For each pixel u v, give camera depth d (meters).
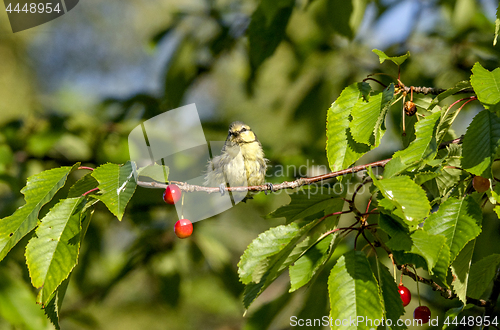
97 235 5.23
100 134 5.36
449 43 4.90
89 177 2.35
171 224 5.53
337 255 3.44
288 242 2.27
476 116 2.20
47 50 8.79
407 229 1.98
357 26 4.06
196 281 6.70
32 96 8.41
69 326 6.39
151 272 5.49
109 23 9.52
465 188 2.40
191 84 4.95
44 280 2.03
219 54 4.97
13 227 2.12
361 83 2.60
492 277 2.65
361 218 2.32
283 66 6.36
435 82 4.84
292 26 5.08
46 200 2.20
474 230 2.09
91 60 8.93
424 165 2.22
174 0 8.68
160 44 5.12
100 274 5.65
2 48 8.34
